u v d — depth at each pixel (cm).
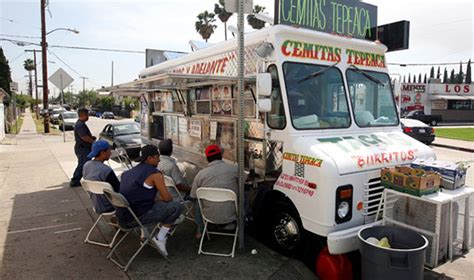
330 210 343
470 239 358
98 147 455
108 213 424
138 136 1262
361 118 448
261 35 427
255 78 417
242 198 420
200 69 587
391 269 292
